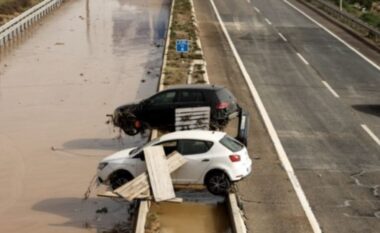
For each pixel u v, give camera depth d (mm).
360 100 32844
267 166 22859
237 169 20000
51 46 51406
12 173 23828
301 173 22281
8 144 27234
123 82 39375
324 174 22250
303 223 18391
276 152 24391
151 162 20000
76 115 31812
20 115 31812
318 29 54156
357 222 18531
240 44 46750
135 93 36594
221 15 59750
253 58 42219
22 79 39969
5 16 64812
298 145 25297
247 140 24875
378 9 78312
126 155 21000
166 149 20641
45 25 62031
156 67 43812
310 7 66000
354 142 25922
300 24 56156
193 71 37250
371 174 22375
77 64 44688
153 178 19609
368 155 24391
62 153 26016
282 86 35156
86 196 21656
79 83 38938
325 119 29109
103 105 33875
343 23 56594
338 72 39156
